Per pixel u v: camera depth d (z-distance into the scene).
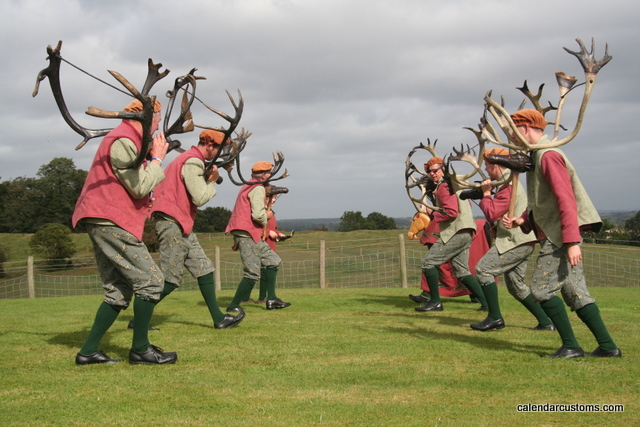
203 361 3.81
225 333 4.98
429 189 7.28
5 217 46.03
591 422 2.52
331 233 25.39
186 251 5.13
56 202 46.94
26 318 6.27
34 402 2.85
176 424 2.53
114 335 4.88
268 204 7.26
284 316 6.18
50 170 49.38
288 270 13.95
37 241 26.02
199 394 3.00
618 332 4.84
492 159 3.88
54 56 3.32
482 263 5.04
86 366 3.67
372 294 8.84
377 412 2.68
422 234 7.70
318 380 3.28
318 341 4.52
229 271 13.88
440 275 7.63
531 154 3.93
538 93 4.27
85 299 9.44
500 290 9.03
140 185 3.59
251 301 7.93
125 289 3.81
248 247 6.39
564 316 3.82
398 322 5.62
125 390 3.08
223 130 4.66
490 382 3.19
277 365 3.67
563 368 3.50
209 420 2.58
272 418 2.60
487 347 4.22
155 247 18.77
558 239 3.78
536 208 3.90
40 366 3.66
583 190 3.85
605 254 14.24
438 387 3.10
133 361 3.73
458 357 3.86
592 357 3.80
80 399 2.91
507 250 4.95
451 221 6.54
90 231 3.64
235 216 6.46
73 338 4.76
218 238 21.73
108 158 3.61
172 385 3.18
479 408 2.73
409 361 3.76
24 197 48.06
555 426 2.47
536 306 5.11
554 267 3.80
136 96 3.27
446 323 5.56
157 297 3.75
